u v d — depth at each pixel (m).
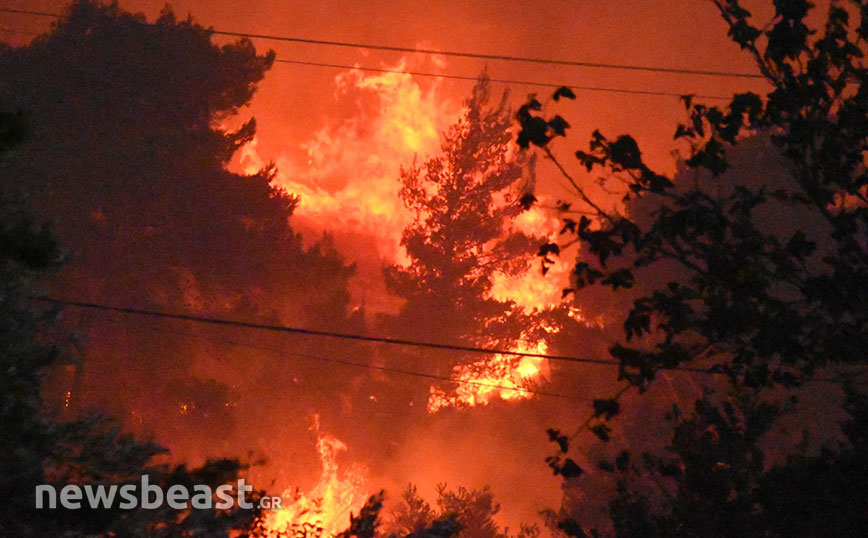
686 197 7.46
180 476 8.94
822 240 22.22
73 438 8.79
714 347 7.78
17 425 8.41
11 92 25.00
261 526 9.75
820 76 7.31
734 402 10.53
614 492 22.72
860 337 7.23
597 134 7.37
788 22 7.27
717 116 7.41
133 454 9.00
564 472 7.33
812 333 7.36
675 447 10.33
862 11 7.41
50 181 24.22
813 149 7.45
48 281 22.70
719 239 7.40
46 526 8.33
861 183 7.47
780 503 7.80
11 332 8.88
